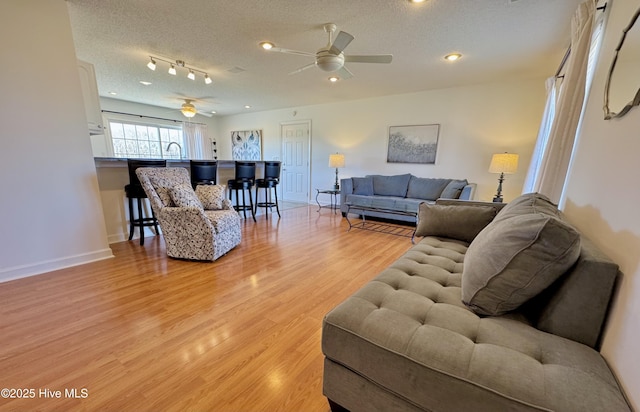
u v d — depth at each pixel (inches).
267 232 153.1
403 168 199.8
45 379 48.8
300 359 54.9
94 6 87.5
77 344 57.8
